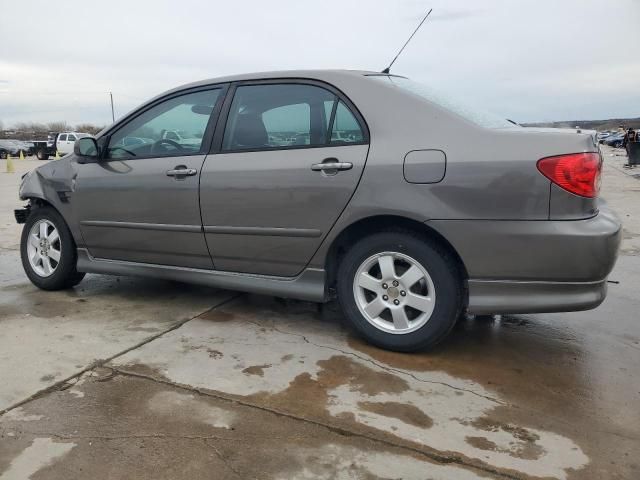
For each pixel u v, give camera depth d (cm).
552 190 272
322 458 221
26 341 338
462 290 309
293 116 334
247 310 401
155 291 450
